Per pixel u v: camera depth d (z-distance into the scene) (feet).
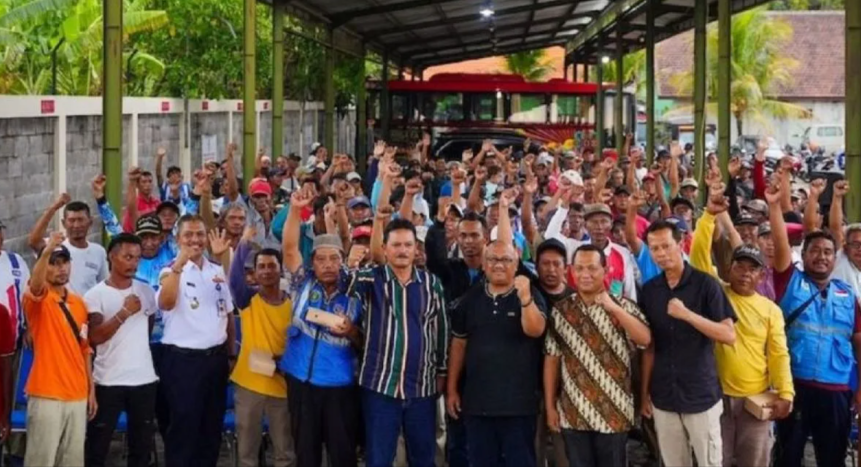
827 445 23.98
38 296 22.24
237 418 24.29
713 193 23.43
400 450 24.91
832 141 153.89
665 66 167.84
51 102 42.11
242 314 24.34
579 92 100.83
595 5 96.89
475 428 21.93
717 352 22.66
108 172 33.22
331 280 22.71
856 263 26.16
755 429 22.59
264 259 23.77
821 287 23.94
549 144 95.55
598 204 27.45
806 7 195.00
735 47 143.74
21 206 40.19
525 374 21.72
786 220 32.99
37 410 22.43
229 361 25.30
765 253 26.50
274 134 60.54
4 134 38.73
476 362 21.79
